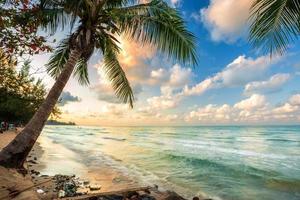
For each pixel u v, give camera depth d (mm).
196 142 43031
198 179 11938
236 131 89688
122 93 10781
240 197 9148
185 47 8031
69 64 7914
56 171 10906
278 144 39250
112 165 14500
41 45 5496
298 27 4012
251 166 17672
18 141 7258
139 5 8570
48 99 7660
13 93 22281
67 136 53969
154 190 6938
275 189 10617
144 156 20281
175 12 8195
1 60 6215
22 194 5273
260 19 4117
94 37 8281
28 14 5797
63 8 8453
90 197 5699
